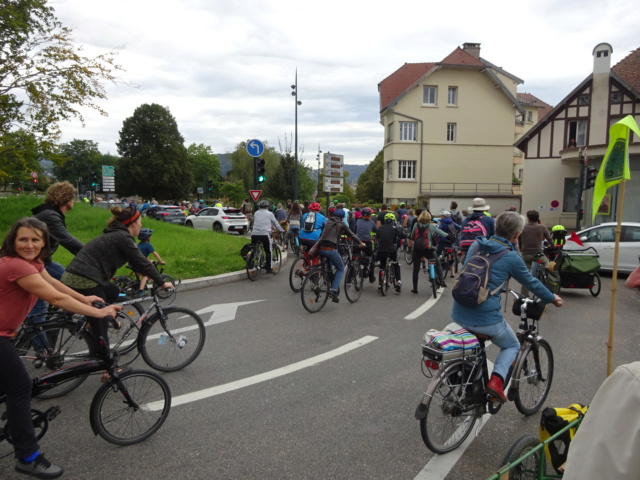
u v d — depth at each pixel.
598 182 3.26
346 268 8.59
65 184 5.36
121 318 4.65
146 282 7.42
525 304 3.71
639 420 1.15
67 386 4.29
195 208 33.91
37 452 2.99
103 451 3.38
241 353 5.52
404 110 36.50
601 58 24.47
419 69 39.25
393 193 36.91
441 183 36.88
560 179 27.25
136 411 3.54
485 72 36.41
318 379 4.72
